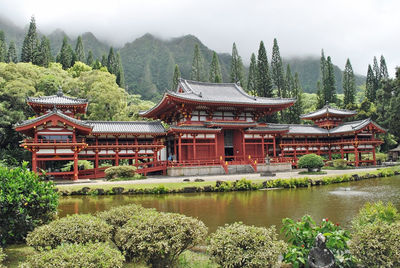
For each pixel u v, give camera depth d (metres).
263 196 28.11
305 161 45.81
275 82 93.94
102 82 68.81
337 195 27.94
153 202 25.33
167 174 45.91
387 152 80.25
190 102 47.81
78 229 9.43
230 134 54.59
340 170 50.81
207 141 49.53
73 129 37.16
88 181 36.47
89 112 71.69
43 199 12.13
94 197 28.31
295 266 9.02
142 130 46.38
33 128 36.12
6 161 47.66
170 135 52.50
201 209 22.06
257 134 53.72
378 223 9.84
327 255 8.85
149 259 9.49
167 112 55.59
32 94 60.34
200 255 11.51
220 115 53.34
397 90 63.88
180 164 45.44
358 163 63.44
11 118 52.56
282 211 20.95
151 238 8.91
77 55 112.88
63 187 30.02
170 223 9.26
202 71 105.00
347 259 9.45
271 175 42.00
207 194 29.89
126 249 9.46
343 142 63.41
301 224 10.38
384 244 8.75
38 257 7.41
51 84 66.69
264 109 55.28
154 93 163.62
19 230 11.78
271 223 17.64
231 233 8.94
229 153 55.31
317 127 68.19
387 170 46.62
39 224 12.41
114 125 46.81
